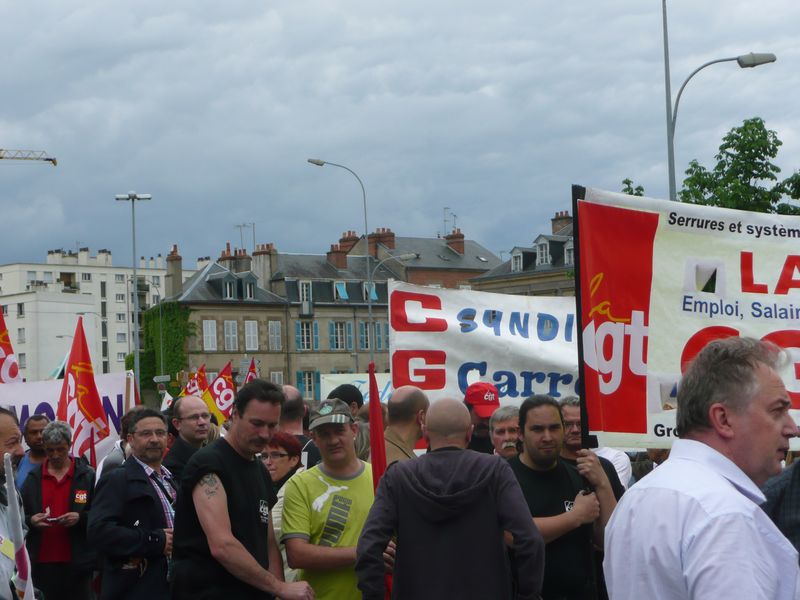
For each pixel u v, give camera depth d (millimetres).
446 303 11852
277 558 7566
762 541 3668
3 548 6359
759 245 7625
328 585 7547
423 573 6551
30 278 186625
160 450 9398
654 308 7336
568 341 12109
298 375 107562
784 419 3979
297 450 9328
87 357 13188
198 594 7059
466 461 6715
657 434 7227
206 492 7027
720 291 7512
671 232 7406
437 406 6898
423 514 6590
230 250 110062
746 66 23891
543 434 7629
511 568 7223
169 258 106938
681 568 3707
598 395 7090
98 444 14539
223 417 21547
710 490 3760
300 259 111750
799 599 3713
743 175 25594
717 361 4023
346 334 110375
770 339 7609
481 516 6586
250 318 106125
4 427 7426
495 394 11133
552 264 98125
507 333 11930
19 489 11523
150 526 9148
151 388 105938
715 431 3998
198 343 103875
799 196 25672
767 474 3988
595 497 7207
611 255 7223
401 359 11680
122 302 191875
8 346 15031
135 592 8875
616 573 3906
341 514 7633
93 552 11594
